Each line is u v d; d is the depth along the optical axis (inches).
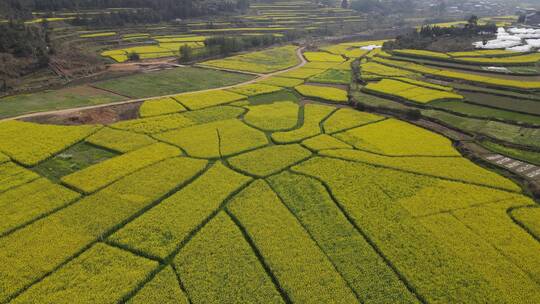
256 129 2374.5
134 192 1614.2
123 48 5049.2
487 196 1585.9
